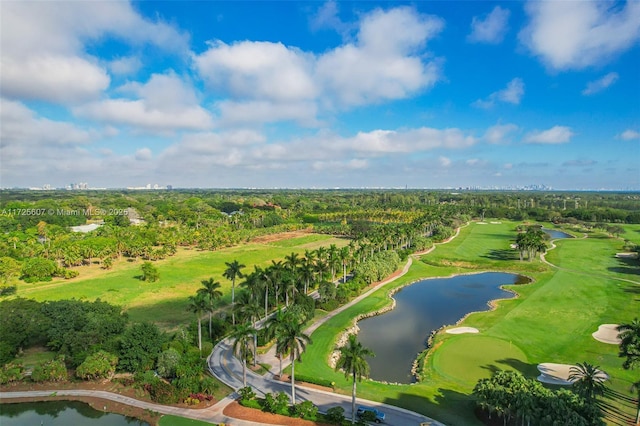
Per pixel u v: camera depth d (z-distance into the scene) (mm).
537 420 57906
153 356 81375
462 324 114938
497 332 106438
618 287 146875
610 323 111312
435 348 96750
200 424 65062
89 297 135500
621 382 78750
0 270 150500
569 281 158875
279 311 87812
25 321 89000
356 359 64188
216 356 91375
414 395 74312
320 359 90875
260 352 94375
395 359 94188
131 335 83688
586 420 56375
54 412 70750
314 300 127438
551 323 113062
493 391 63375
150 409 69688
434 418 66250
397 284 161000
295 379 80562
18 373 78875
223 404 71438
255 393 74812
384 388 77250
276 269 114188
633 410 69125
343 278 165625
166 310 123500
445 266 195625
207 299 130000
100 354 80000
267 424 65250
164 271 176375
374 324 118375
